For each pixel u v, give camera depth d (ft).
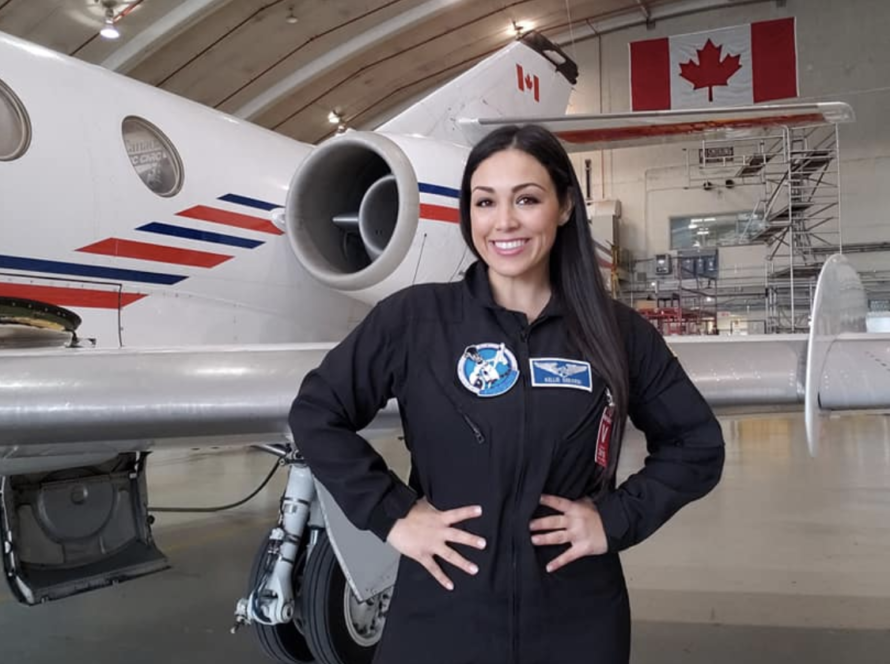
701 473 4.60
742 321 61.16
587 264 4.52
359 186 14.64
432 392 4.35
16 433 6.64
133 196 12.63
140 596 12.78
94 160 12.10
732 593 12.27
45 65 11.95
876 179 59.16
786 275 58.85
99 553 11.05
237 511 20.24
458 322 4.51
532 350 4.40
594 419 4.33
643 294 63.46
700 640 10.26
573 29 65.46
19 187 11.09
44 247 11.40
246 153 15.02
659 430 4.79
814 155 53.16
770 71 56.24
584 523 4.22
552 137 4.50
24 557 10.18
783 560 14.17
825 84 60.23
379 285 13.23
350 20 54.44
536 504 4.20
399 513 4.33
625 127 19.29
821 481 22.47
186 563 14.92
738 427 41.60
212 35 51.01
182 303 13.56
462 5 57.31
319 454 4.43
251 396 6.79
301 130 66.74
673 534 16.19
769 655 9.75
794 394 6.93
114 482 11.41
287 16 51.55
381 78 64.28
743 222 61.87
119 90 13.03
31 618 11.66
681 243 63.52
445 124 19.04
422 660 4.32
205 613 11.89
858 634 10.47
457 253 14.01
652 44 58.39
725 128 19.70
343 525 7.85
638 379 4.73
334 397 4.50
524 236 4.38
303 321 15.94
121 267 12.48
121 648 10.38
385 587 8.40
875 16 59.26
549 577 4.27
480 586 4.20
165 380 6.79
